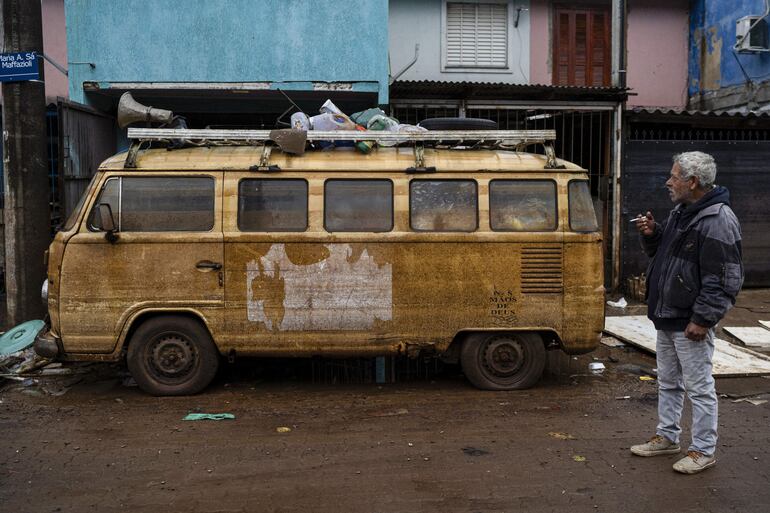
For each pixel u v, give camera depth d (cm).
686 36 1316
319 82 895
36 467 443
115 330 580
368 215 595
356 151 609
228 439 493
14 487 413
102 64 867
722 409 569
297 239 584
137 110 634
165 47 873
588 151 1055
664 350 451
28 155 729
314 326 589
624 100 1002
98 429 515
